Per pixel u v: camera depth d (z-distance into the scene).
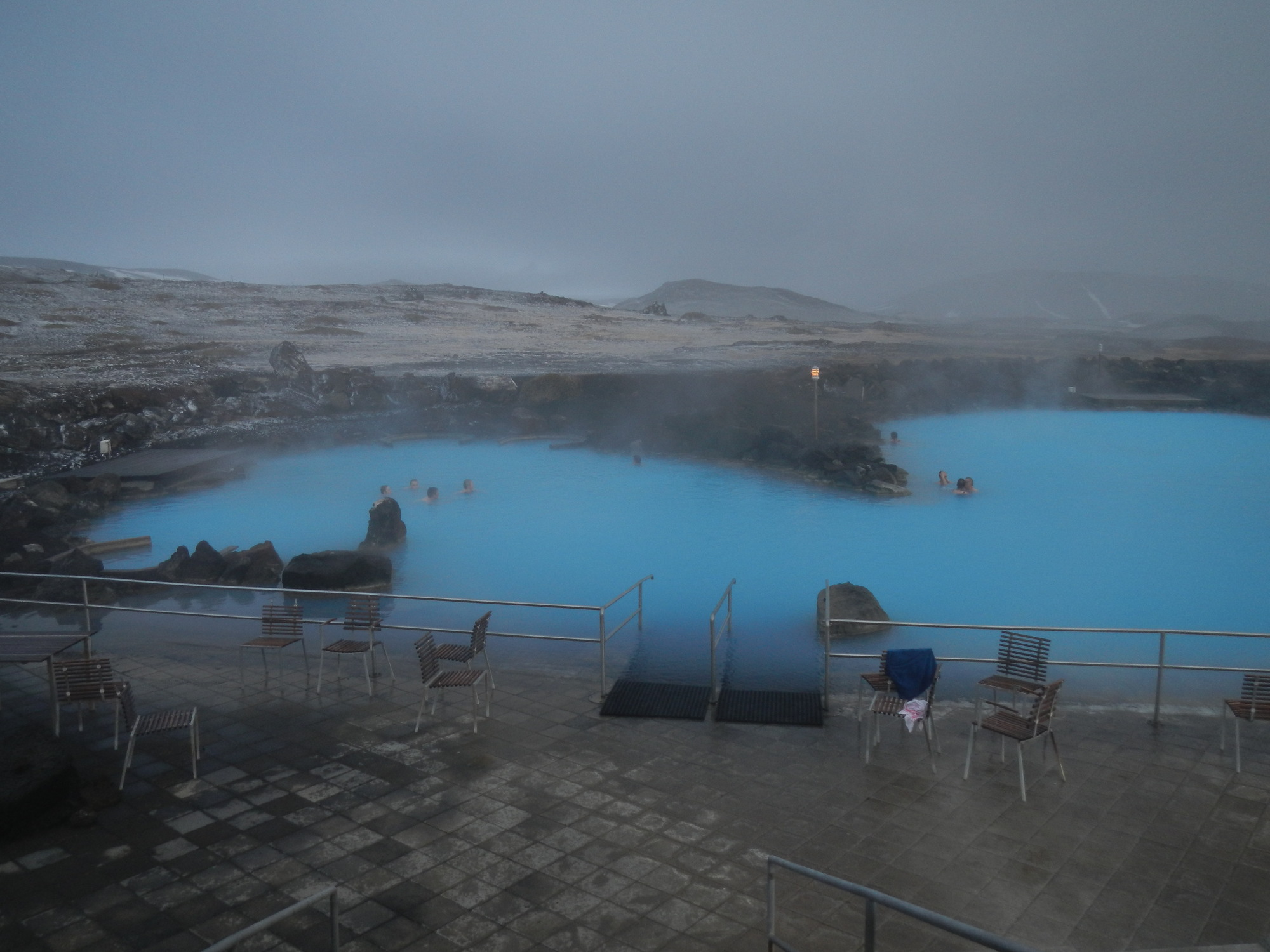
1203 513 21.91
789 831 6.38
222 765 7.55
